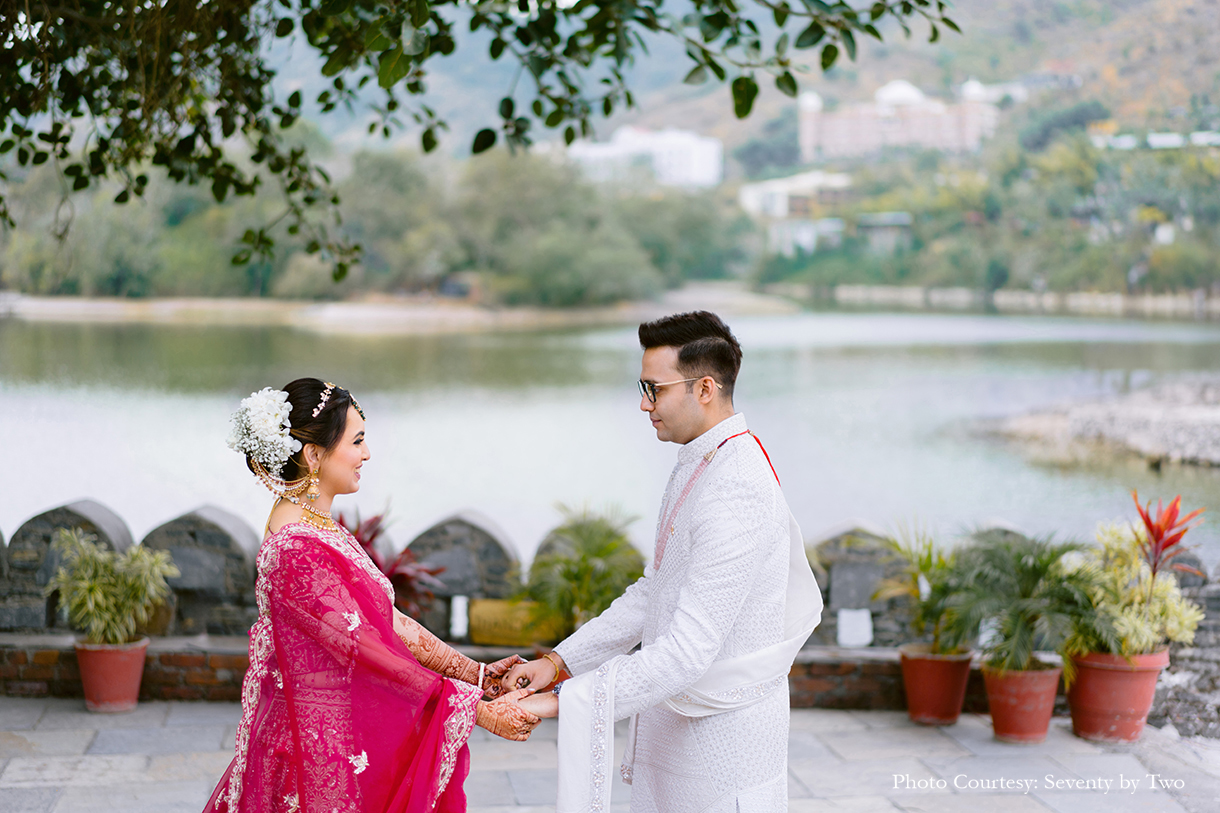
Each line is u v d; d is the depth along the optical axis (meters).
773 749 2.52
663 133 117.38
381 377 56.28
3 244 42.78
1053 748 4.61
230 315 68.06
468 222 81.44
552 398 50.25
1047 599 4.72
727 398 2.56
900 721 4.99
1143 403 35.34
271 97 5.38
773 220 99.62
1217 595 5.11
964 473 31.56
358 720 2.41
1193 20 94.81
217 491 26.80
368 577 2.51
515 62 126.31
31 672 5.00
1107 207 85.88
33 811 3.72
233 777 2.49
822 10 4.06
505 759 4.47
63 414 39.91
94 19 4.55
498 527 5.70
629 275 83.06
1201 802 3.99
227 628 5.30
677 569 2.53
